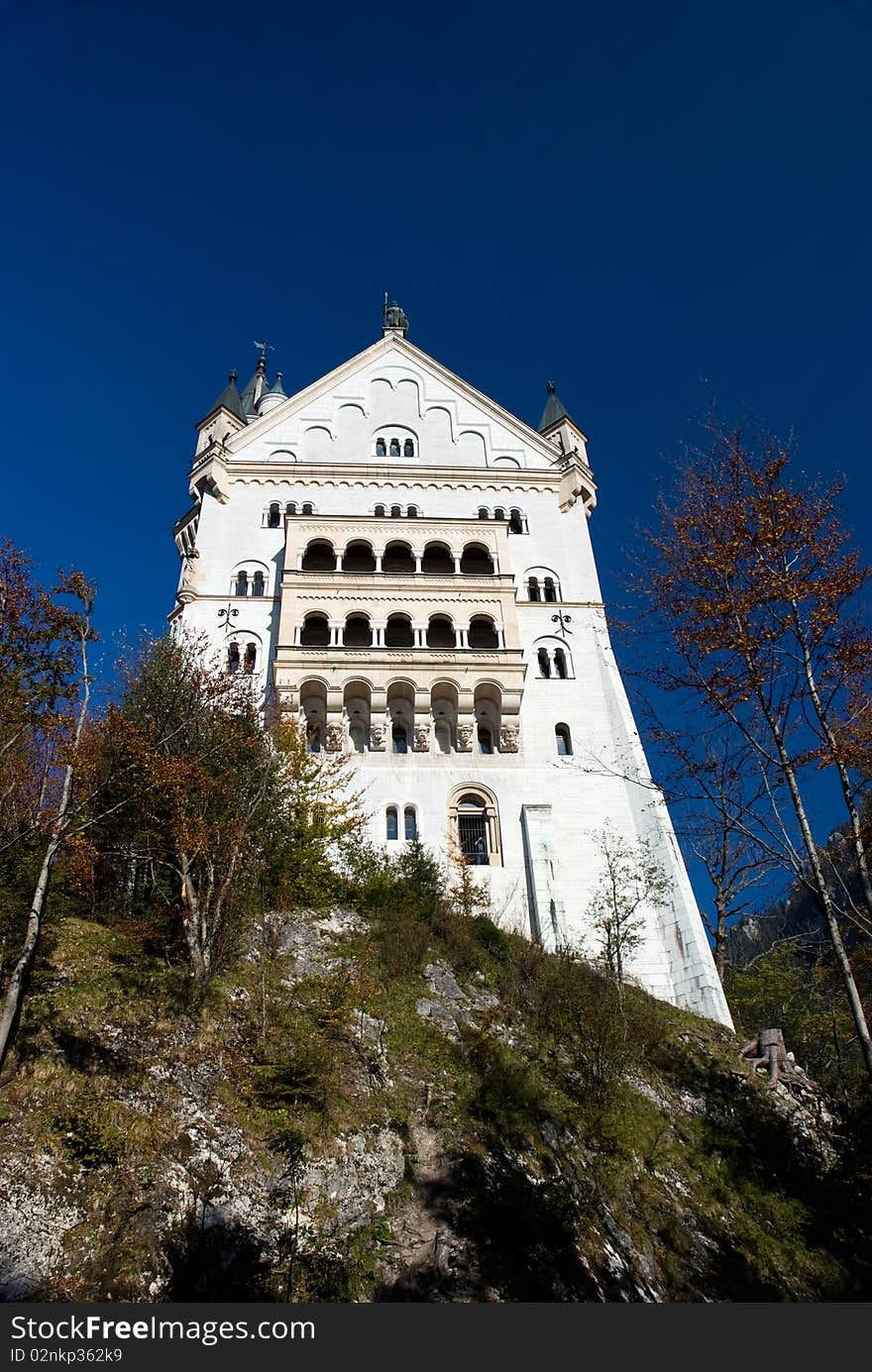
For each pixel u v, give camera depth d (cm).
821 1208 2520
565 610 4866
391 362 5828
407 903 3441
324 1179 2073
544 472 5397
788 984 4462
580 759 4344
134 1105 2031
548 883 3878
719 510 2264
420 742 4231
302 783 3759
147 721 3197
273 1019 2538
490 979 3225
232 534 4953
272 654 4509
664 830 4078
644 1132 2691
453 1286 1892
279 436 5450
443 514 5206
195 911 2625
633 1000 3350
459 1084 2602
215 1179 1941
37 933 2097
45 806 2645
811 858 1988
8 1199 1700
